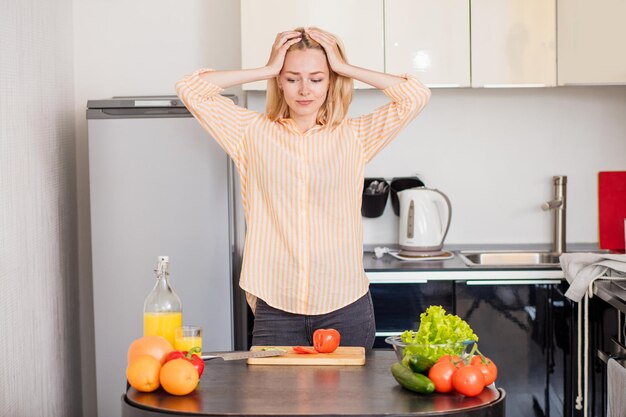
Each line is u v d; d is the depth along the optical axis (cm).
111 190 352
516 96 401
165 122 350
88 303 407
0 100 296
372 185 396
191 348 197
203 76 271
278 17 361
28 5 330
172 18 399
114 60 400
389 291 349
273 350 219
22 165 321
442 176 404
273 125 274
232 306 358
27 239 326
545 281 346
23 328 319
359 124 279
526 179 404
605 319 318
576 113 401
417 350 192
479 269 345
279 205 272
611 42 361
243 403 178
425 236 374
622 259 321
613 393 272
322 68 262
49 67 358
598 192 403
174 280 354
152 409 175
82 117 402
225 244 353
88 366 408
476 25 361
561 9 361
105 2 399
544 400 347
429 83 363
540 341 347
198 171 351
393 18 361
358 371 204
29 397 325
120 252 354
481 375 183
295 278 272
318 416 170
